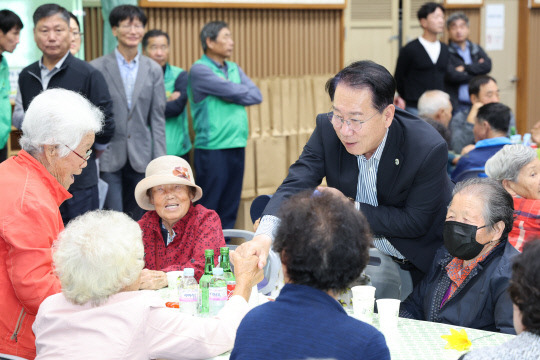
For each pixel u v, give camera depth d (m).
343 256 1.53
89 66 4.30
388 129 2.61
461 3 8.07
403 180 2.63
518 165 3.00
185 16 6.11
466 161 4.44
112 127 4.30
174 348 1.86
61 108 2.27
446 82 6.82
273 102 6.49
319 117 2.81
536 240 1.54
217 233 2.96
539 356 1.45
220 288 2.33
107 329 1.81
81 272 1.80
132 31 4.78
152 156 4.98
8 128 4.68
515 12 8.82
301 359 1.47
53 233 2.21
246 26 6.44
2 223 2.14
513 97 9.05
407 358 1.96
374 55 7.60
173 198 2.90
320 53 7.02
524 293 1.48
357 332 1.49
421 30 7.89
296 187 2.72
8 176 2.21
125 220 1.93
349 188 2.75
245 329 1.56
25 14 5.25
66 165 2.31
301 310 1.53
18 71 5.27
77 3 5.39
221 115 5.53
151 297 1.89
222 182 5.63
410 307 2.66
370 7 7.46
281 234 1.58
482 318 2.34
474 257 2.38
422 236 2.78
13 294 2.22
